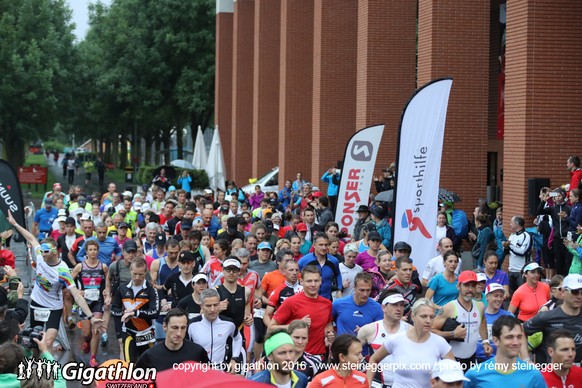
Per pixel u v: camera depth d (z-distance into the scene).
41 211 23.72
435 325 10.73
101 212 24.25
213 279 14.23
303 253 17.00
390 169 25.80
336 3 33.56
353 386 8.58
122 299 12.55
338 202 19.97
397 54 28.98
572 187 18.14
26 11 59.50
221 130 52.28
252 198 33.31
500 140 27.78
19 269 25.20
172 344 9.22
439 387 7.79
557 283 11.44
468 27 23.72
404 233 14.80
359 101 29.45
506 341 8.17
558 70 19.59
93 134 72.62
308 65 38.16
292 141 38.31
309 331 11.06
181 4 59.31
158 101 61.56
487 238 19.34
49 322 13.48
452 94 23.88
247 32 48.47
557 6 19.53
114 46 62.94
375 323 10.21
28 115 59.69
